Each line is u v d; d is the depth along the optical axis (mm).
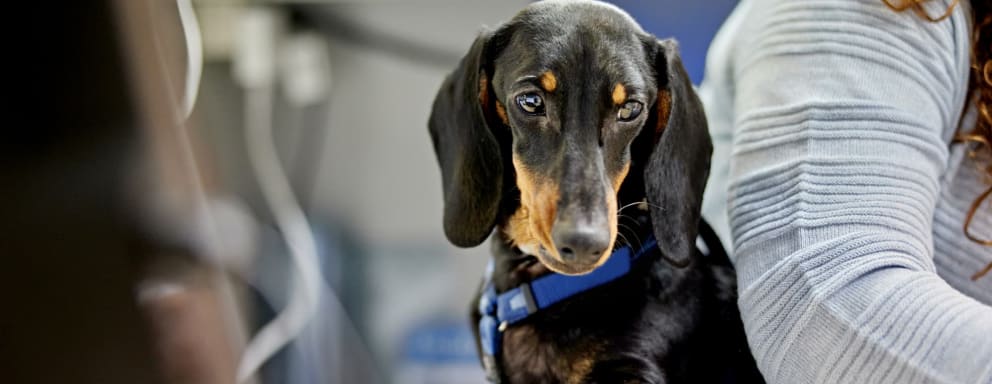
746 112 821
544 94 743
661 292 844
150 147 362
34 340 363
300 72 1748
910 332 654
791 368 711
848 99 754
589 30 757
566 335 833
